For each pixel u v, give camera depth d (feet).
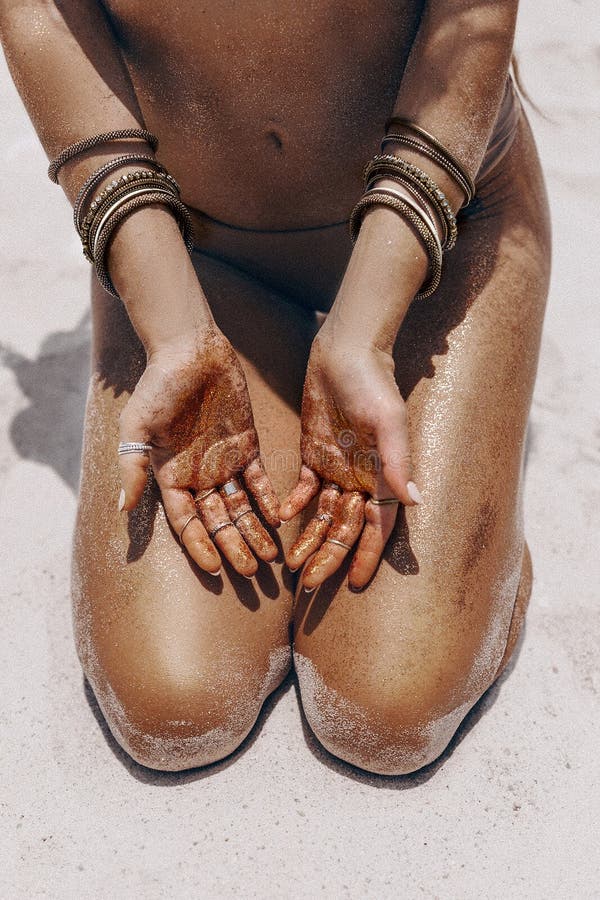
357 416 2.25
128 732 2.37
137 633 2.35
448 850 2.36
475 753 2.52
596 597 2.83
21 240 3.84
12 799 2.44
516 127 2.63
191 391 2.30
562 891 2.31
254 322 2.69
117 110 2.29
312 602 2.44
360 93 2.31
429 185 2.24
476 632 2.37
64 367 3.43
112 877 2.32
